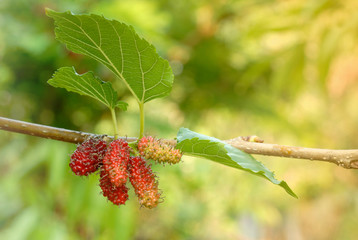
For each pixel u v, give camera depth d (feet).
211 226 5.32
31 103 3.01
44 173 2.99
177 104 3.80
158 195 1.24
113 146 1.23
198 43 3.73
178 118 3.82
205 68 3.78
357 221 6.21
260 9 3.32
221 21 3.68
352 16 2.91
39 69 2.91
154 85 1.28
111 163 1.22
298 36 3.13
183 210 4.66
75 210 2.59
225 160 1.28
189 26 3.76
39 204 2.69
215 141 1.26
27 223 2.58
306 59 3.22
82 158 1.25
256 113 3.74
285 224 7.02
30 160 2.64
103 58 1.25
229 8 3.50
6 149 2.91
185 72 3.81
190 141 1.25
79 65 2.82
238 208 5.06
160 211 4.26
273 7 3.15
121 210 2.68
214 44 3.74
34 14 2.74
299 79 3.33
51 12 1.16
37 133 1.32
